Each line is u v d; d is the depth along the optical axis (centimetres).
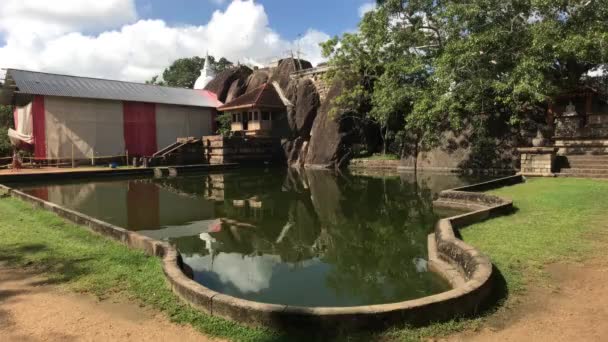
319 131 2575
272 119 2912
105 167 2323
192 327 372
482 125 1819
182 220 1031
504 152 1789
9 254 591
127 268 522
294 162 2717
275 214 1109
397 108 1961
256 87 3319
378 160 2297
